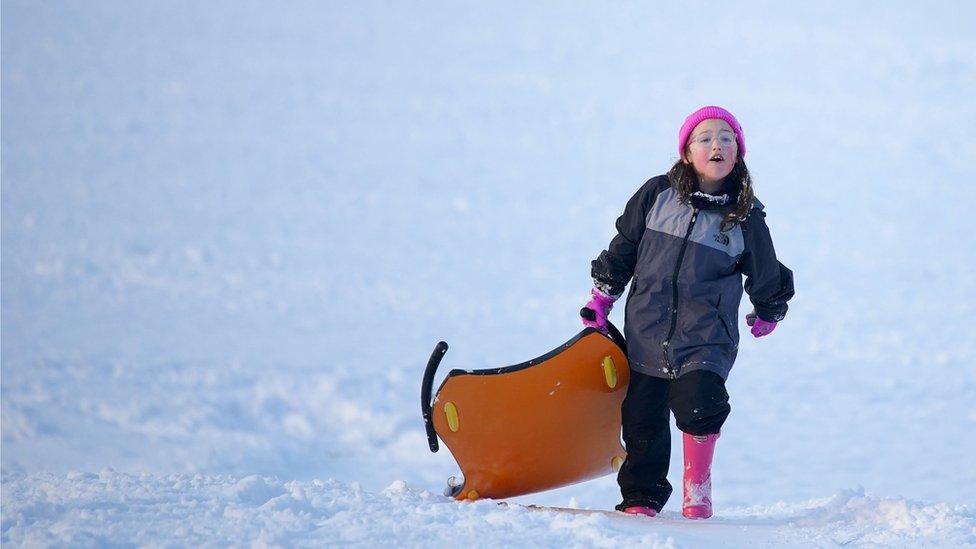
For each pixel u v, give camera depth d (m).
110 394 65.81
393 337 86.94
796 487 44.88
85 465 49.06
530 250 143.62
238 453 53.31
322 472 49.75
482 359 76.50
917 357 77.50
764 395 66.25
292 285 113.94
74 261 124.75
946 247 140.00
